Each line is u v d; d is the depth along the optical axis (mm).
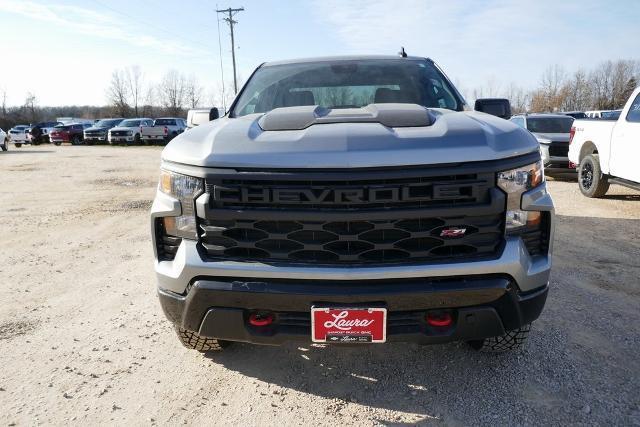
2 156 21219
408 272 2039
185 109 68062
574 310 3488
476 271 2061
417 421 2271
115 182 11625
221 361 2863
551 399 2406
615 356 2816
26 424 2293
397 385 2570
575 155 9070
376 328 2078
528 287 2154
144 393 2547
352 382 2611
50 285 4250
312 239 2092
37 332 3291
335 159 1992
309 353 2934
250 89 3504
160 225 2330
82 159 19125
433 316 2133
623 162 7348
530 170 2135
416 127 2232
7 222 7020
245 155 2064
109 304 3787
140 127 30266
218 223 2145
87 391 2568
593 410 2311
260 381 2643
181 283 2209
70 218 7316
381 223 2043
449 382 2584
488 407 2359
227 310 2170
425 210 2020
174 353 2977
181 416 2348
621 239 5520
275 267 2092
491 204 2033
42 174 13391
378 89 3311
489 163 2037
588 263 4617
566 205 7730
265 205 2074
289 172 2021
